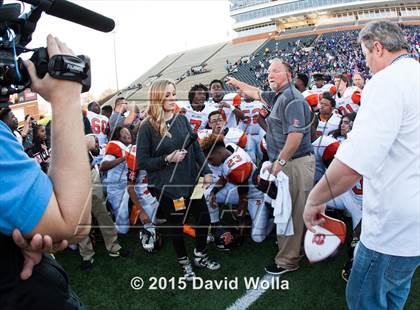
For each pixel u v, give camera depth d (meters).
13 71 0.53
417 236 1.21
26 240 0.55
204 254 2.46
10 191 0.51
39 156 3.15
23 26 0.56
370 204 1.26
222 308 2.08
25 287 0.61
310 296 2.11
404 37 1.28
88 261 2.59
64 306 0.66
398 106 1.10
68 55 0.58
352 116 2.81
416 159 1.17
